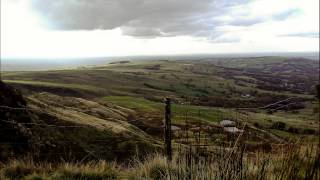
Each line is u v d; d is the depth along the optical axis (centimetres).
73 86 18738
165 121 990
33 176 851
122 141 3231
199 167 485
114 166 913
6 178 862
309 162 498
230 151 457
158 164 771
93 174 855
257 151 554
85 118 4675
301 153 534
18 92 2800
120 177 825
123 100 14788
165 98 997
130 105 12756
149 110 11056
